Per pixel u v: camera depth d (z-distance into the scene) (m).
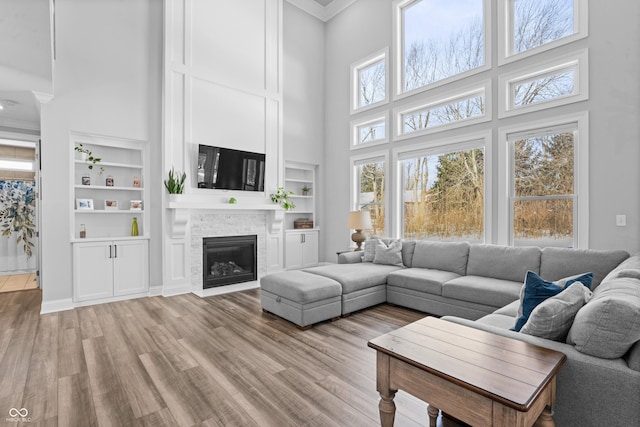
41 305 3.96
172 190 4.48
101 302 4.15
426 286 3.63
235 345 2.82
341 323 3.41
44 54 2.90
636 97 3.19
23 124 4.73
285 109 6.21
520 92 4.09
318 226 6.79
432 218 5.02
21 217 5.93
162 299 4.34
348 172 6.32
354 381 2.22
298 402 1.97
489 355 1.41
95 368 2.40
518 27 4.13
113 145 4.36
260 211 5.62
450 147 4.77
